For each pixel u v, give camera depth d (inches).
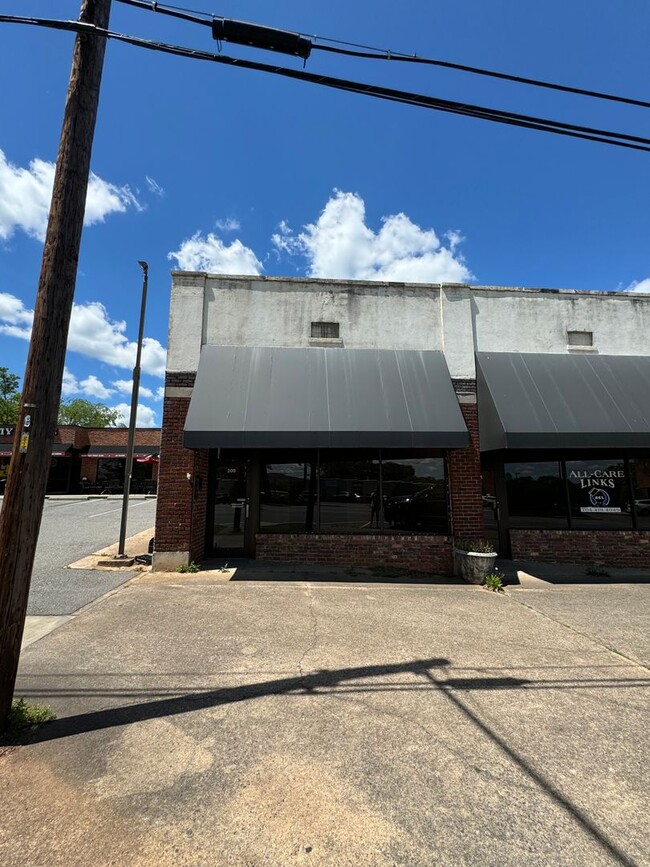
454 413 330.3
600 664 183.8
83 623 222.7
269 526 375.6
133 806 102.0
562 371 368.8
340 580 320.2
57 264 141.5
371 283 381.7
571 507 390.3
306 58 177.5
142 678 165.2
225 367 344.8
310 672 172.4
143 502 1019.9
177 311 360.8
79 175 147.3
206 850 90.2
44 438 138.0
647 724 139.8
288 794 106.8
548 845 92.7
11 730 129.0
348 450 376.8
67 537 510.6
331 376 345.7
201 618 232.2
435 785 110.9
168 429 347.3
